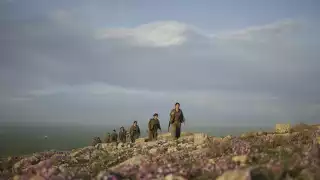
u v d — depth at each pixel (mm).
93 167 18125
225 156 15117
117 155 21719
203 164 13906
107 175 12469
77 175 14664
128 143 27500
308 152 13562
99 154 23328
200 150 18062
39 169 16078
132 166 14484
